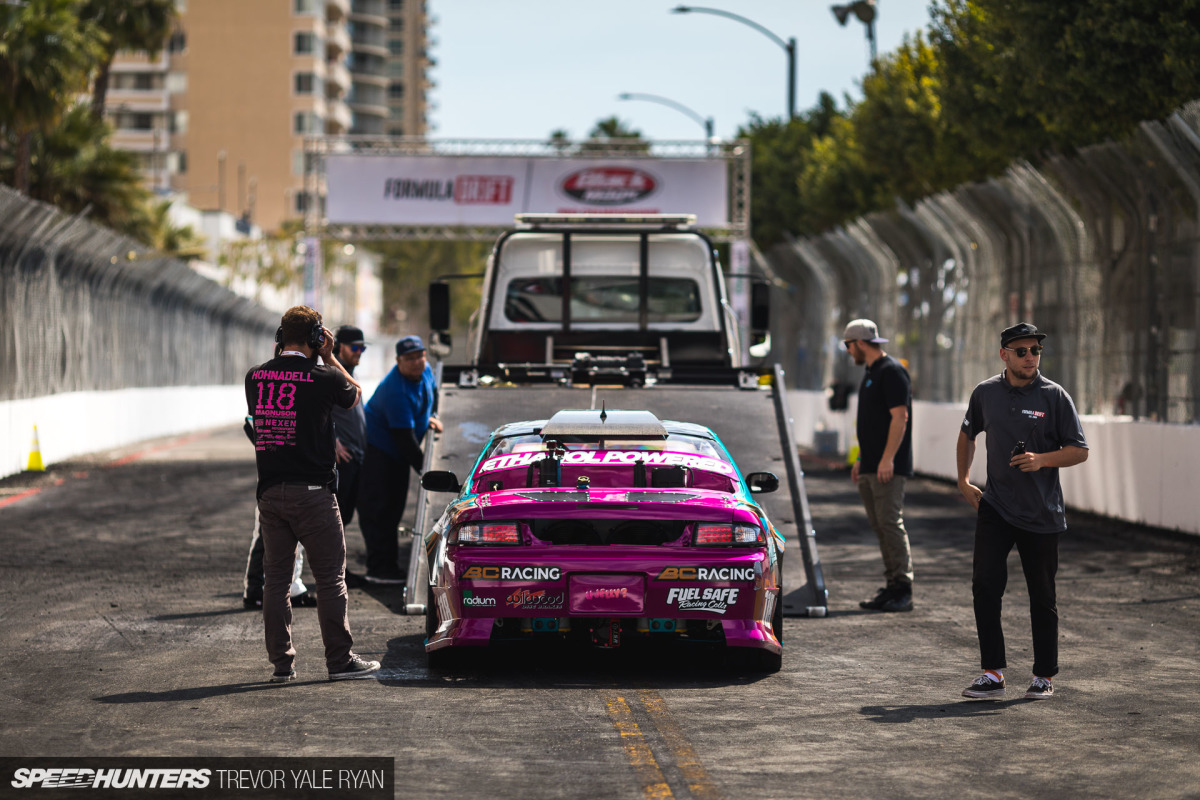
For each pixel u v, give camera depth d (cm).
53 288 4200
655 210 6225
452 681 1323
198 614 1694
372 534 1997
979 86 3459
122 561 2162
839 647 1516
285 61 18925
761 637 1324
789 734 1112
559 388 2031
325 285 12162
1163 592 1914
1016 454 1246
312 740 1084
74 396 4422
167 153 19012
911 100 4453
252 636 1549
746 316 6216
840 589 1955
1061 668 1397
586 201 6197
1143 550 2373
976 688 1249
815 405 5416
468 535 1327
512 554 1311
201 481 3622
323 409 1313
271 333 8600
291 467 1305
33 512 2850
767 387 2042
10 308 3734
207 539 2444
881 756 1042
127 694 1250
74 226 3997
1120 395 2973
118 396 5034
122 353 5162
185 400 6272
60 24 5172
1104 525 2767
